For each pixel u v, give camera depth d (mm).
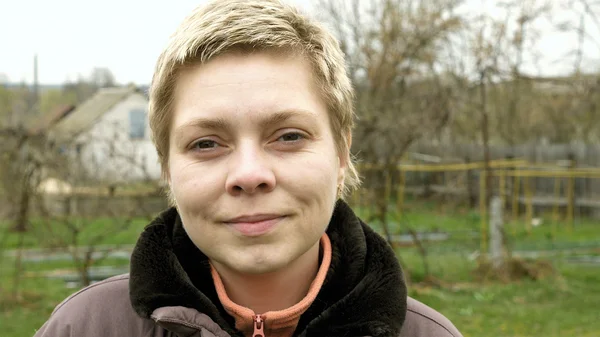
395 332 1277
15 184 8672
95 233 12438
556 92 18953
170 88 1280
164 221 1429
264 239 1200
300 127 1227
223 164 1218
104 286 1455
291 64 1247
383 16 15492
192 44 1217
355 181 1529
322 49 1304
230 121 1203
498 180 17703
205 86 1225
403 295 1329
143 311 1308
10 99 23906
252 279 1320
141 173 14688
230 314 1326
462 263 9898
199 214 1230
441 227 14406
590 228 14867
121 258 11031
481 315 7145
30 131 8555
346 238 1393
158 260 1346
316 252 1383
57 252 11164
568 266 9945
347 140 1393
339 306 1280
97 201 11594
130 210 10328
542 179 18000
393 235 12883
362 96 14094
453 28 14070
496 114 19609
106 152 11773
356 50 15625
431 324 1402
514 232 13867
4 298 7980
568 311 7336
